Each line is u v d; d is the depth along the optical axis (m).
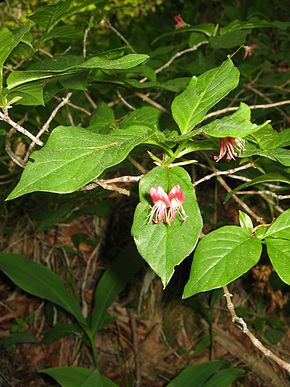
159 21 0.70
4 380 0.49
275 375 0.50
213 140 0.17
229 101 0.41
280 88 0.41
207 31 0.34
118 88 0.36
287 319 0.53
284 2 0.64
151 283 0.55
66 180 0.14
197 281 0.16
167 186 0.16
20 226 0.56
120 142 0.15
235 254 0.17
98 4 0.35
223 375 0.38
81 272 0.57
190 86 0.18
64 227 0.58
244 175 0.28
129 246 0.46
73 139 0.15
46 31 0.26
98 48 0.47
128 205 0.56
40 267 0.44
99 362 0.53
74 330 0.48
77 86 0.24
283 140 0.20
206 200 0.55
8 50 0.16
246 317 0.53
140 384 0.51
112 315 0.52
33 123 0.34
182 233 0.16
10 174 0.38
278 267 0.16
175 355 0.53
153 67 0.39
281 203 0.45
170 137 0.15
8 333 0.54
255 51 0.52
